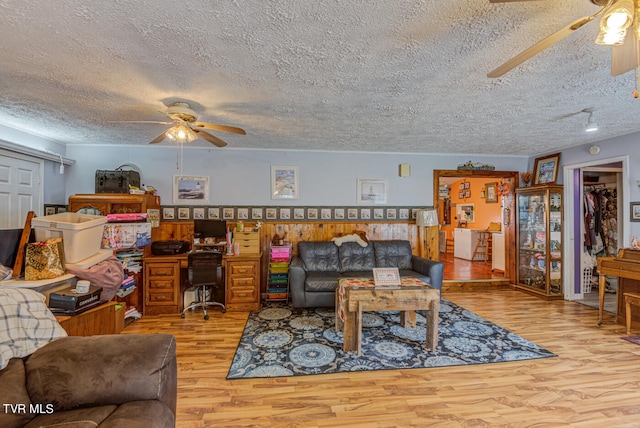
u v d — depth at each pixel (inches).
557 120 129.0
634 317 134.1
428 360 104.4
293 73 86.0
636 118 125.5
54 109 115.8
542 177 198.4
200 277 146.7
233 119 128.6
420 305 110.3
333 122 132.6
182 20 62.2
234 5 57.6
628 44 57.1
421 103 109.1
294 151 191.5
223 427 71.9
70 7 57.9
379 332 129.0
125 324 137.9
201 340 120.6
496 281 208.8
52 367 51.9
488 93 100.1
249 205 188.4
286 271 175.0
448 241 378.3
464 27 64.7
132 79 89.8
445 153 200.8
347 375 95.0
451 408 79.2
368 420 74.6
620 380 92.3
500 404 80.9
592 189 204.8
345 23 63.3
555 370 98.2
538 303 172.9
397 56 76.6
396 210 199.8
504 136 156.7
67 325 73.4
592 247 200.2
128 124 135.8
